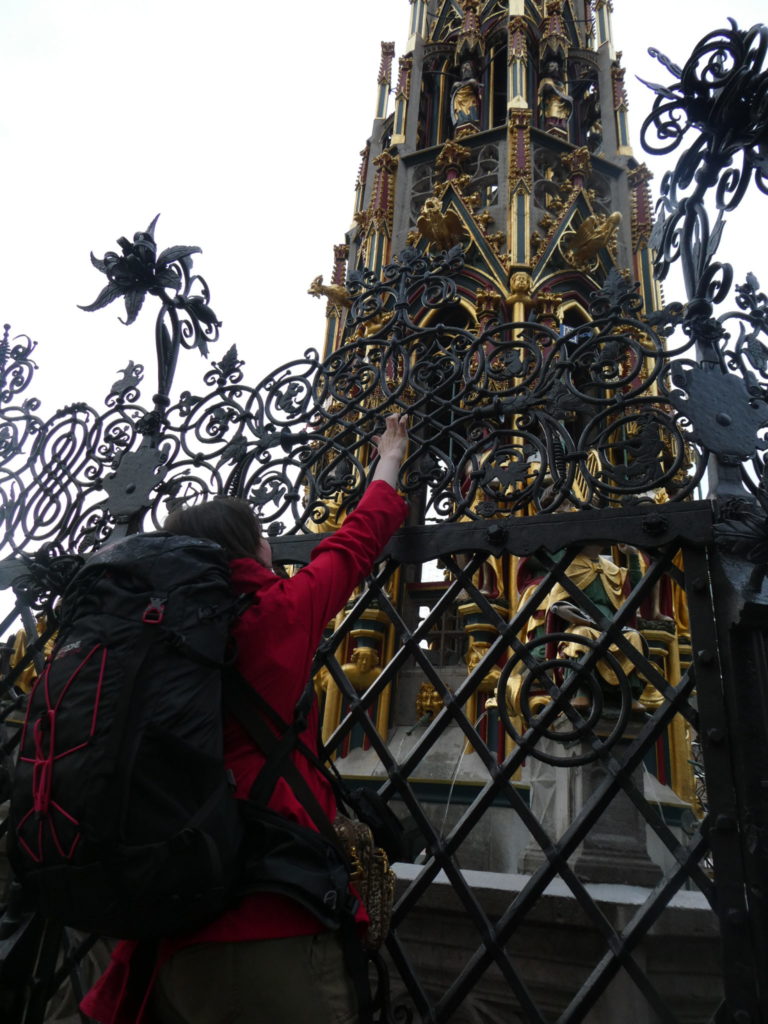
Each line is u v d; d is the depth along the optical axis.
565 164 11.65
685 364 2.61
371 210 11.70
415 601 8.80
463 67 13.30
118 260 3.85
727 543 2.34
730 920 2.00
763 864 2.01
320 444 3.25
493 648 2.59
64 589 3.42
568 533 2.59
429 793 6.90
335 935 1.67
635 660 2.39
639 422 2.63
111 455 3.71
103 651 1.60
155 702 1.53
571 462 2.67
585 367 2.88
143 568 1.73
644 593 2.46
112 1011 1.72
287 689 1.78
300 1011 1.53
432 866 2.39
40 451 4.04
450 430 2.92
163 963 1.61
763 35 2.58
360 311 3.47
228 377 3.57
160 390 3.72
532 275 10.00
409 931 3.67
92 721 1.52
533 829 2.31
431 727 2.56
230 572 1.85
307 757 1.86
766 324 2.76
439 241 10.59
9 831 1.69
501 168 11.30
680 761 6.96
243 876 1.58
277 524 3.13
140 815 1.45
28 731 1.65
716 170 2.81
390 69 14.72
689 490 2.50
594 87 13.98
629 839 3.99
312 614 1.85
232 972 1.53
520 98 11.78
